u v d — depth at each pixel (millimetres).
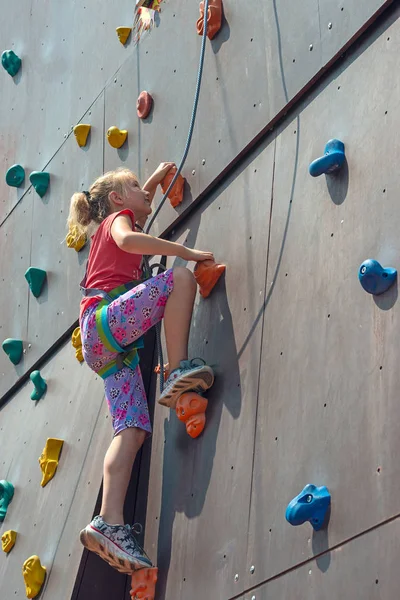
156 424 4520
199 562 3891
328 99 4090
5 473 5762
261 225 4270
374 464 3225
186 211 4855
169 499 4230
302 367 3721
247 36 4688
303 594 3328
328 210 3861
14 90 7418
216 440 4078
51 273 6215
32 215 6664
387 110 3699
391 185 3559
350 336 3521
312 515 3342
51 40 6953
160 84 5352
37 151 6801
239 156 4559
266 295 4082
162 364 4293
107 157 5746
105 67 6055
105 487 4047
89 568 4348
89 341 4184
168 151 5113
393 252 3443
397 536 3045
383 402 3270
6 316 6684
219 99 4793
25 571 4699
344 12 4090
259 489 3727
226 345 4223
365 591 3092
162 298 4164
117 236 4172
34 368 6184
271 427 3779
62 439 5199
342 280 3652
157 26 5523
